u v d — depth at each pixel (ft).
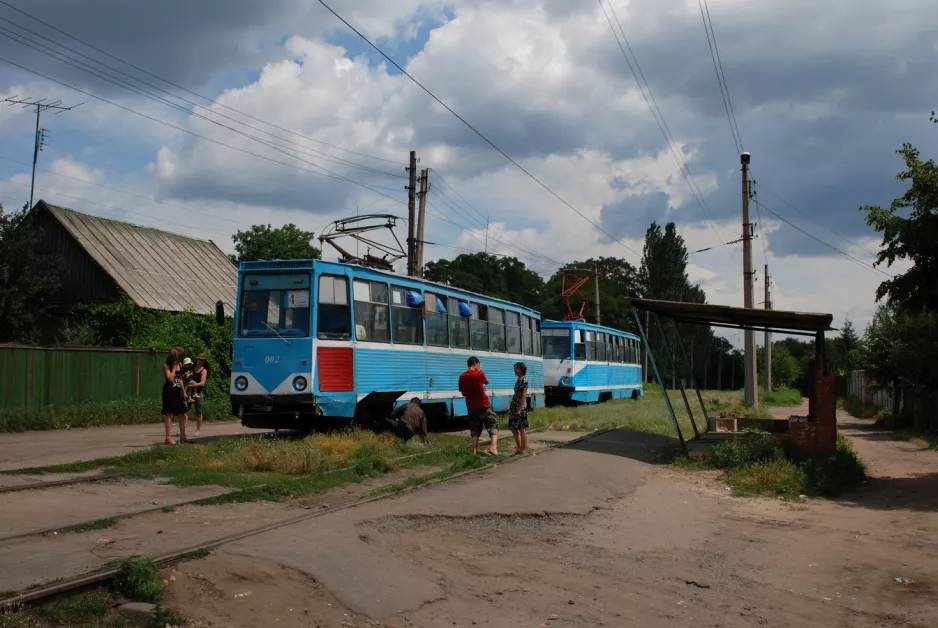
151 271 110.32
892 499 42.98
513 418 50.75
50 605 19.26
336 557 24.03
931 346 87.25
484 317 81.30
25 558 22.84
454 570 24.85
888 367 101.40
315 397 52.54
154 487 36.04
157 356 84.12
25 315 95.30
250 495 33.88
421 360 66.28
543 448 54.49
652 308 58.44
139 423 76.28
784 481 44.78
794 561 28.96
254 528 27.86
